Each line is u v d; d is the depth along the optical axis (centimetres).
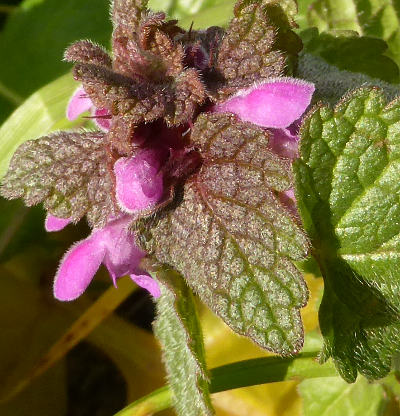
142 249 11
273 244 11
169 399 13
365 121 11
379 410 13
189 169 11
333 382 13
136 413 13
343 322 11
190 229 11
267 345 11
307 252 11
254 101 11
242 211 11
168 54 11
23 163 11
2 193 11
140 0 11
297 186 11
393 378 13
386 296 11
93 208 11
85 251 11
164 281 11
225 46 11
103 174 11
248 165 11
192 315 11
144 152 11
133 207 10
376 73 13
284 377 13
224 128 11
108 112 11
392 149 11
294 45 12
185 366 12
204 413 11
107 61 11
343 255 11
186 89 11
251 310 11
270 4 12
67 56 11
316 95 12
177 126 11
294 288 11
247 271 11
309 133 11
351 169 11
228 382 13
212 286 11
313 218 11
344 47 13
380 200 11
